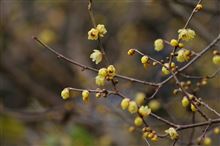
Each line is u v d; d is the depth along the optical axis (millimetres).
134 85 6531
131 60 9227
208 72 7066
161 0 6676
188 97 3811
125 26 10062
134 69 8977
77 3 10445
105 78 3766
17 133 9844
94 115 7832
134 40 9930
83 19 10555
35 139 9602
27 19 11016
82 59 9758
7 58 10430
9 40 10578
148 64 3865
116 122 7543
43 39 10625
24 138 9812
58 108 7875
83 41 10469
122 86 6430
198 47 6980
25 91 10164
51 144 8414
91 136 8680
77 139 8422
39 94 9969
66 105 7590
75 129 8469
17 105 11258
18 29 10836
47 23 11125
